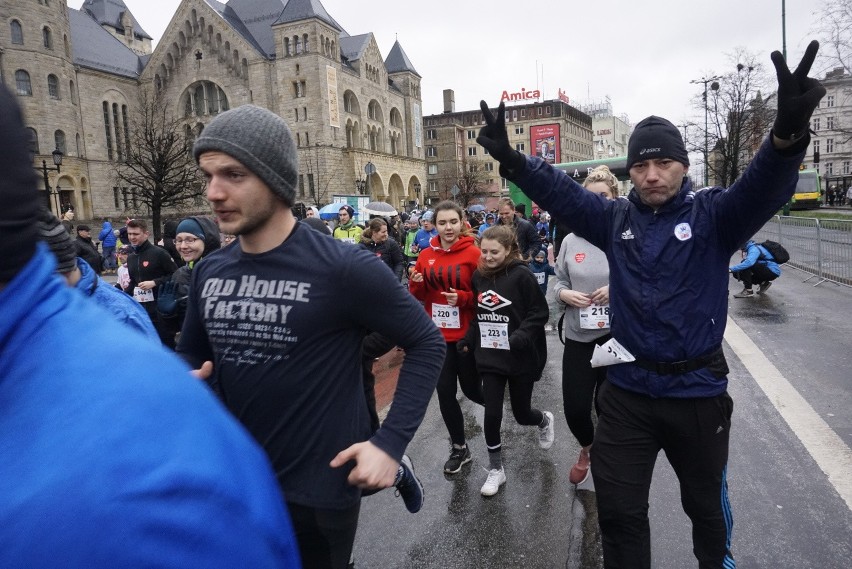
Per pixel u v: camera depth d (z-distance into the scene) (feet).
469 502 12.76
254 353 6.23
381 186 232.94
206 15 201.26
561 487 13.24
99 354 2.37
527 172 8.79
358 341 6.70
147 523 2.09
